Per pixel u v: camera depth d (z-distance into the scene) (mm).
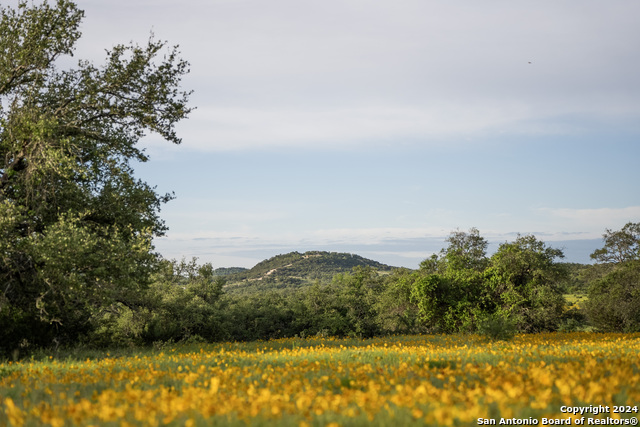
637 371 8711
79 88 20172
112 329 28625
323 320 64250
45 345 20172
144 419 5395
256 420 5375
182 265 52188
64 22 19734
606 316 41062
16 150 18281
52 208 18344
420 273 49875
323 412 5773
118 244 17516
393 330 54875
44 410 6020
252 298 82688
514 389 6211
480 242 50500
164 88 20484
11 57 19141
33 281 17734
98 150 19797
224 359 12516
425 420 5082
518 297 38938
